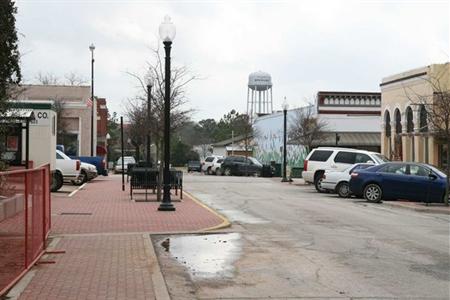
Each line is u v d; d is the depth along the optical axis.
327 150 27.42
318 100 51.66
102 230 13.16
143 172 21.14
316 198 23.53
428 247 11.58
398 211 18.89
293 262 9.91
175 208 17.92
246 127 72.12
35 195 9.29
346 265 9.69
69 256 10.02
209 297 7.59
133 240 11.77
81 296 7.35
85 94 51.91
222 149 88.75
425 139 32.62
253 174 48.12
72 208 17.81
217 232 13.30
